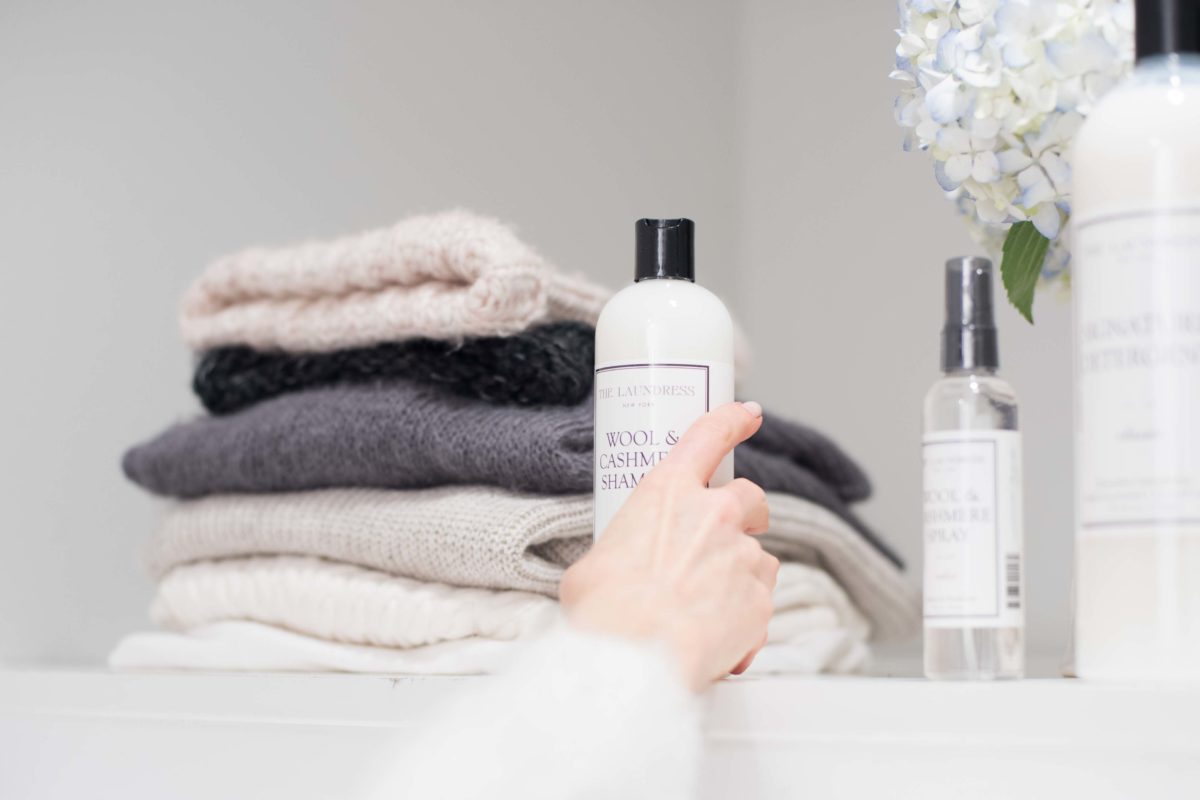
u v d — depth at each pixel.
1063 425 1.22
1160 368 0.49
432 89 1.29
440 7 1.30
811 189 1.50
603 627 0.52
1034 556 1.24
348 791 0.65
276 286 0.85
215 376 0.89
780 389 1.50
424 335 0.77
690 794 0.49
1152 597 0.48
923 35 0.65
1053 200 0.62
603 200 1.43
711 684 0.56
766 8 1.56
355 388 0.81
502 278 0.72
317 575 0.80
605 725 0.47
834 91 1.48
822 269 1.47
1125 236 0.50
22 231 1.06
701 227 1.53
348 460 0.79
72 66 1.09
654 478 0.57
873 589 1.00
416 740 0.51
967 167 0.63
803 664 0.83
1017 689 0.52
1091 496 0.50
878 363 1.41
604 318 0.64
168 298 1.13
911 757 0.54
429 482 0.79
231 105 1.16
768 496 0.89
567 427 0.73
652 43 1.50
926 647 0.64
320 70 1.21
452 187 1.29
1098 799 0.51
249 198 1.16
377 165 1.24
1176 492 0.48
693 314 0.63
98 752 0.77
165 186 1.13
